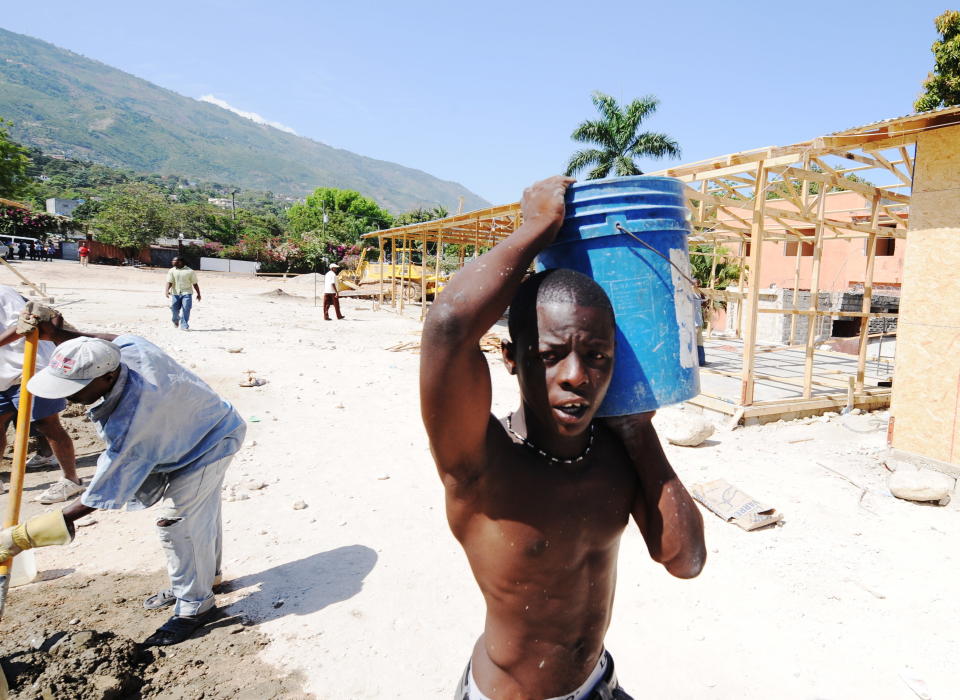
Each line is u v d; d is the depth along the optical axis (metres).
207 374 10.32
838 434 8.06
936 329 6.57
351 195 109.50
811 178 8.63
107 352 3.01
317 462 6.47
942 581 4.36
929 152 6.59
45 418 4.95
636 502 1.70
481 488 1.45
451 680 3.25
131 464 3.16
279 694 3.10
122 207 56.00
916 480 5.81
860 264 21.42
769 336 19.19
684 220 1.60
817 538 5.00
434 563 4.47
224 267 55.88
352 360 12.42
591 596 1.63
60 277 32.06
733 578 4.36
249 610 3.83
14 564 3.64
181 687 3.12
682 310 1.57
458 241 25.28
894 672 3.41
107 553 4.51
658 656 3.50
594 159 34.50
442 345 1.20
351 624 3.71
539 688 1.65
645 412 1.57
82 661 3.05
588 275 1.51
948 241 6.48
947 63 19.28
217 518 3.84
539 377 1.30
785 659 3.50
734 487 5.69
